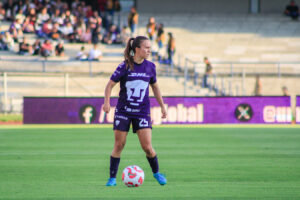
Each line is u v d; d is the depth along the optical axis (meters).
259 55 116.31
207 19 129.25
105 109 22.78
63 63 89.00
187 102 75.75
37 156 36.66
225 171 29.47
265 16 133.62
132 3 138.75
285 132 60.00
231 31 124.94
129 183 23.94
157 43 99.00
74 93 87.69
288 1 139.50
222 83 90.56
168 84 91.38
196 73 92.00
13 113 84.19
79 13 112.88
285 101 77.19
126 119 22.86
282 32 124.56
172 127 69.38
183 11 140.00
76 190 23.41
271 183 25.47
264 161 33.94
